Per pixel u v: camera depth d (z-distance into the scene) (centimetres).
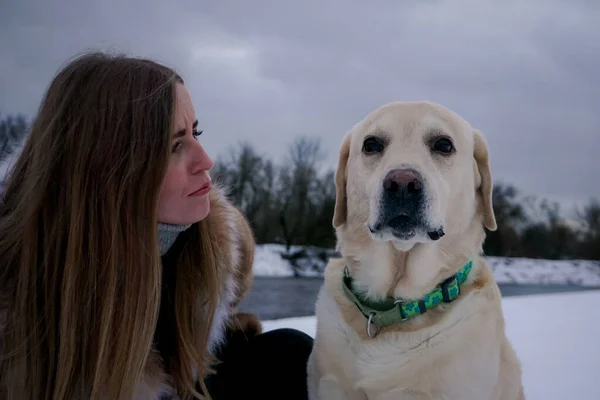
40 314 171
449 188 225
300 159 3006
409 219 208
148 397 191
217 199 233
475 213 242
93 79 177
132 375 173
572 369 436
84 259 171
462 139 237
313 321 582
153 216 176
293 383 264
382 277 217
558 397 371
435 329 205
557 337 555
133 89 177
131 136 174
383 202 212
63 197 171
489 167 244
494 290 227
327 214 2936
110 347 173
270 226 2911
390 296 218
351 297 223
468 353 204
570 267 2969
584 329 602
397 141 231
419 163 218
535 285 2533
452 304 210
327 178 2981
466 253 224
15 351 165
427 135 231
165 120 178
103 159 172
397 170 212
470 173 237
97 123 172
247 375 258
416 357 204
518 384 236
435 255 214
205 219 212
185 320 205
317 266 2402
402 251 213
